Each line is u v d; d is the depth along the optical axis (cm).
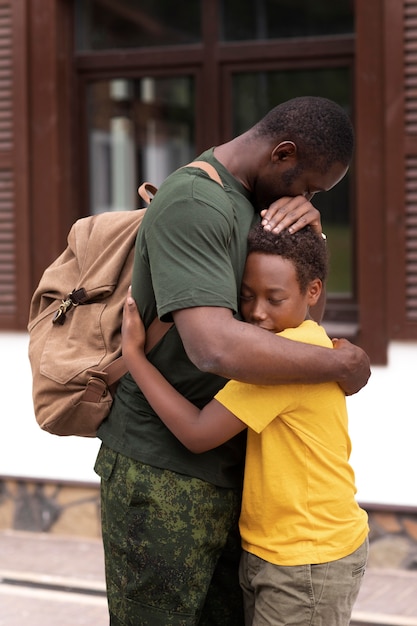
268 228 249
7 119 580
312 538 250
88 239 289
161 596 258
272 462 251
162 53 573
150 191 296
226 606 288
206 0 562
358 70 516
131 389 264
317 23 547
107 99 587
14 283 585
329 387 253
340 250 554
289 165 255
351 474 261
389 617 472
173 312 239
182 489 257
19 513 602
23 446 596
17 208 581
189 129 575
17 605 489
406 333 515
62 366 270
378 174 518
